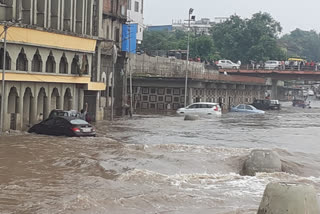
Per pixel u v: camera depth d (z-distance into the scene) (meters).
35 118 31.80
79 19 37.62
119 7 54.06
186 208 12.62
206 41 102.94
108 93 50.97
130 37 55.75
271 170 17.53
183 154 21.09
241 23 115.94
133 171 16.81
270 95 93.44
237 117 50.97
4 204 12.50
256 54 108.69
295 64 87.12
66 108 36.56
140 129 33.91
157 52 81.19
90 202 12.67
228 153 21.66
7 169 16.97
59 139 24.89
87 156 19.75
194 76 63.12
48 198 13.17
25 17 31.09
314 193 10.12
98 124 37.31
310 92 161.62
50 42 32.56
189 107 53.19
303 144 27.17
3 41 27.67
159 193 14.02
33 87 31.56
